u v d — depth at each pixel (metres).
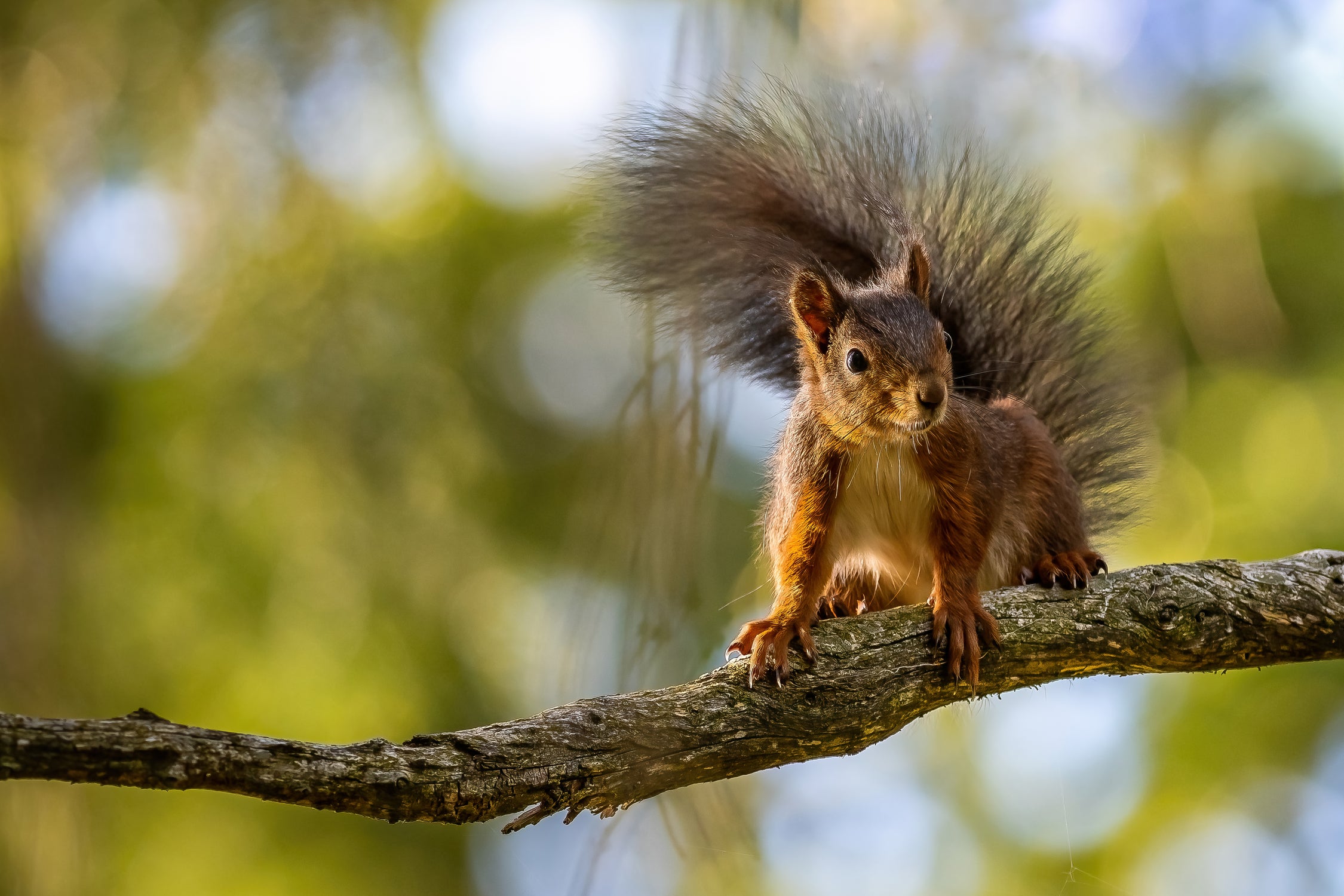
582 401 14.70
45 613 13.06
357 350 14.15
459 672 13.38
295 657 13.13
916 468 8.16
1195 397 13.73
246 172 14.52
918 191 10.15
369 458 13.81
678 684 6.46
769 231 9.39
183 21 14.42
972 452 8.21
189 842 12.64
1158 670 7.81
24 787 11.79
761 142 9.55
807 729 6.93
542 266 15.09
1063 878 13.05
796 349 9.48
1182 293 13.89
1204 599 7.78
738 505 11.98
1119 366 10.48
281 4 14.46
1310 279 13.81
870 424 8.08
